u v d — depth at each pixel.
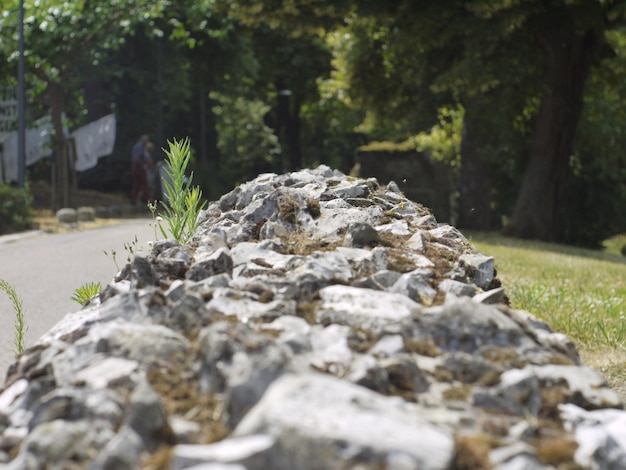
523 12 23.80
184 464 2.11
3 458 2.51
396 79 31.30
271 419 2.19
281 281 3.95
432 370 2.90
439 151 43.25
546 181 27.28
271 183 7.31
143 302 3.52
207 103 50.00
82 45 30.61
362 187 6.86
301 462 2.09
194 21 33.44
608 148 33.56
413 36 26.05
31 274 13.34
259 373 2.47
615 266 17.23
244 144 58.91
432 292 4.02
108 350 3.05
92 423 2.48
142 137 36.97
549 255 18.44
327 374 2.82
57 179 34.50
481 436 2.37
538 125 27.44
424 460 2.10
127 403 2.60
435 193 44.31
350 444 2.11
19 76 28.20
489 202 32.34
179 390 2.71
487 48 24.72
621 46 28.03
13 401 2.95
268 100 63.81
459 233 5.73
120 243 17.78
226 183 47.34
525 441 2.45
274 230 5.43
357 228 5.04
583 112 31.80
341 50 31.80
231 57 43.75
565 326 8.27
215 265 4.47
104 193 39.56
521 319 3.30
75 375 2.84
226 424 2.45
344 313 3.43
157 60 40.31
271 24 27.19
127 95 40.88
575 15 24.28
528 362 2.98
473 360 2.92
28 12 28.98
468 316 3.15
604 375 6.77
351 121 59.12
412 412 2.51
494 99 27.95
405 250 4.83
